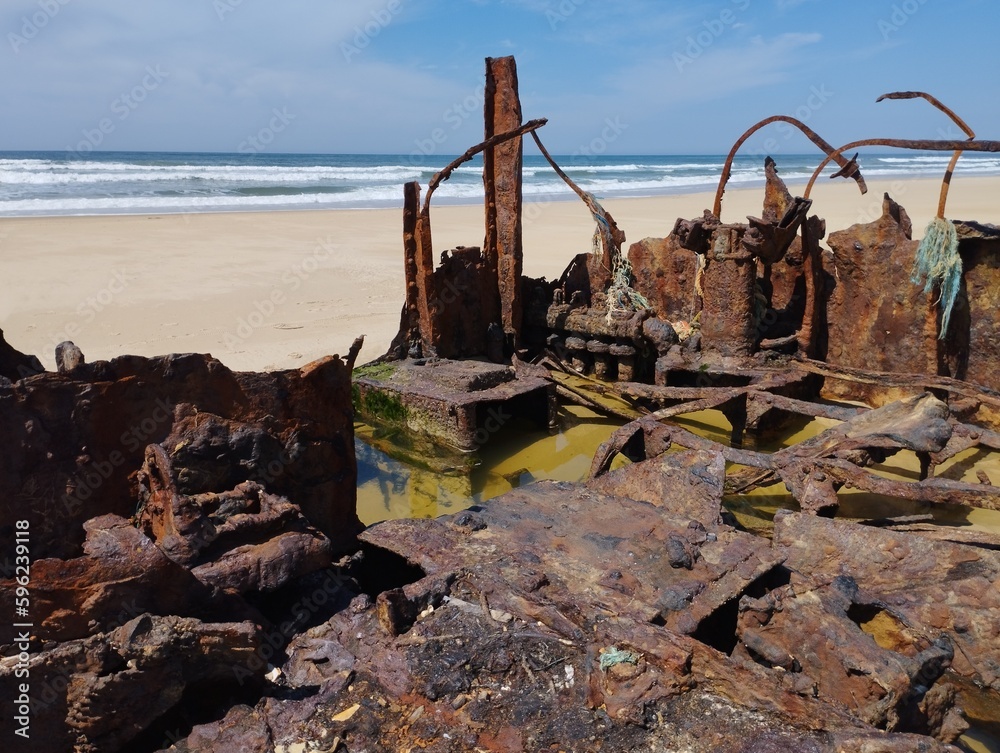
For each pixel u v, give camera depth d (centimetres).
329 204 3603
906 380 727
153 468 337
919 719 316
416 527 432
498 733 287
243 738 287
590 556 397
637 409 786
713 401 664
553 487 491
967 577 388
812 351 807
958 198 3566
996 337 707
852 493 596
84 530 321
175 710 300
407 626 345
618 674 307
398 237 2248
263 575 335
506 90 843
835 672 327
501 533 424
